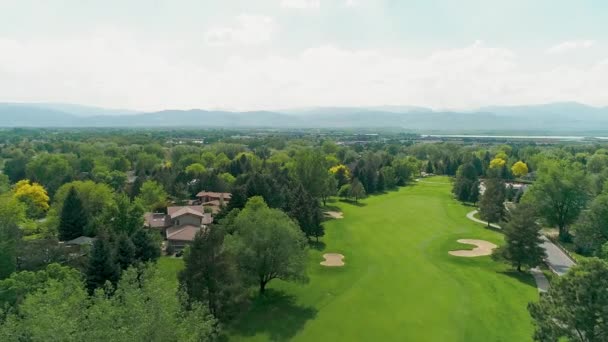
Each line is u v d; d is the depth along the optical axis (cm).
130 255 4850
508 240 5703
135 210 6312
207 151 18050
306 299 4850
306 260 5056
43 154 13112
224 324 4150
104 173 11788
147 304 2664
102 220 6247
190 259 4031
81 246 5756
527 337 3875
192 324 3062
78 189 8019
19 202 7181
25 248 4744
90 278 4219
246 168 13088
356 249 6856
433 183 15350
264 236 4781
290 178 10456
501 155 17125
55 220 7138
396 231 8044
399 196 12256
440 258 6384
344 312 4450
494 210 8500
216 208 9138
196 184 11325
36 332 2362
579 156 16462
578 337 2697
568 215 7712
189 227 7194
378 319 4275
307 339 3884
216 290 3981
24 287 3519
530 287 5169
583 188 7750
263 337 3925
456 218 9356
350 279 5475
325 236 7694
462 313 4381
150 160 15512
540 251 5591
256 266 4791
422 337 3894
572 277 2758
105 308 2586
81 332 2375
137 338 2439
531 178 15075
